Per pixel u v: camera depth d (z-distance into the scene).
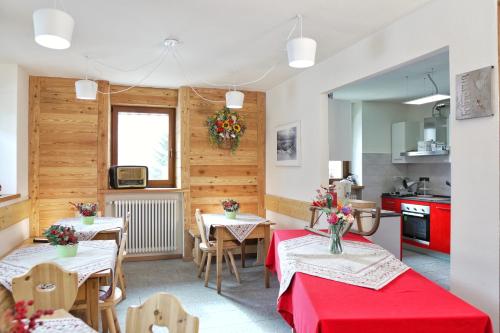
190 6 2.55
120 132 5.10
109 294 2.45
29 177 4.43
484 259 2.10
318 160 3.92
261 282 4.00
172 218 5.05
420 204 5.35
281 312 2.15
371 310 1.54
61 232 2.46
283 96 4.82
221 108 5.23
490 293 2.06
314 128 4.01
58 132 4.55
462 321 1.49
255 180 5.39
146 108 5.20
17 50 3.50
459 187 2.26
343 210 2.48
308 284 1.85
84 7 2.55
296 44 2.46
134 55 3.64
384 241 3.82
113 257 2.48
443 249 4.98
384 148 6.19
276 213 5.01
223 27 2.92
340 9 2.59
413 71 4.22
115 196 4.86
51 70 4.22
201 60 3.80
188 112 5.05
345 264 2.20
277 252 2.94
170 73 4.33
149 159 5.24
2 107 3.94
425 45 2.52
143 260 4.98
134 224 4.87
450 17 2.33
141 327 1.42
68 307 1.86
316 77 3.96
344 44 3.31
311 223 3.36
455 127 2.29
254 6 2.55
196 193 5.12
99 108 4.70
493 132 2.06
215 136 5.11
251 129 5.37
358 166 6.12
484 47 2.11
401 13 2.66
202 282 4.00
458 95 2.26
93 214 3.76
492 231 2.06
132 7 2.56
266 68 4.12
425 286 1.84
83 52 3.55
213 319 3.01
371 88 5.12
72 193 4.60
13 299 2.00
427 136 5.68
